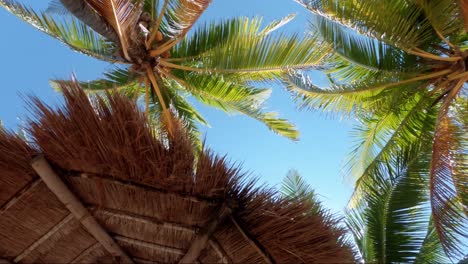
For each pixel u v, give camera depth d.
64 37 8.79
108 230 2.65
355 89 8.92
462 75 8.70
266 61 8.28
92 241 2.70
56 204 2.58
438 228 7.62
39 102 2.46
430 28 8.80
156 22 8.78
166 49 8.85
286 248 2.54
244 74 8.72
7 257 2.71
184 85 10.02
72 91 2.47
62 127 2.44
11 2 8.34
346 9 8.05
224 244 2.59
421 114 9.63
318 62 8.29
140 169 2.45
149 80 9.45
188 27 8.45
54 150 2.46
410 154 8.72
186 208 2.52
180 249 2.65
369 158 10.43
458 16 8.10
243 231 2.51
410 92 9.48
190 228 2.56
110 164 2.46
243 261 2.61
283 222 2.51
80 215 2.54
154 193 2.50
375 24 8.20
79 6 6.56
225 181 2.49
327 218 2.58
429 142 9.09
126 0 7.08
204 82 10.06
